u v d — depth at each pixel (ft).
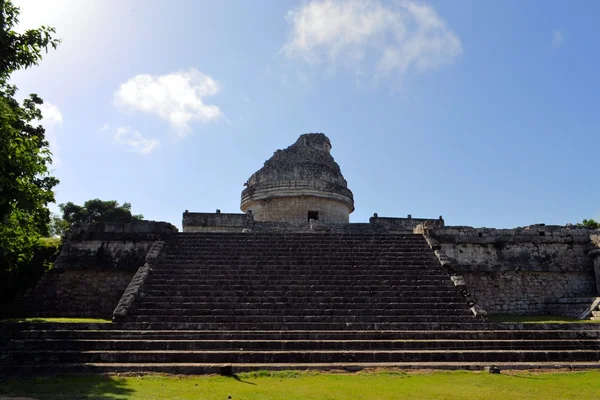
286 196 102.27
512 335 43.21
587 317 57.16
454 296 52.13
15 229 45.47
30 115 59.21
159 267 57.47
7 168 37.22
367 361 37.86
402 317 47.11
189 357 37.27
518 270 68.28
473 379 32.71
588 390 29.40
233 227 94.27
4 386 30.32
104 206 161.48
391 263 60.13
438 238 68.74
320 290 52.80
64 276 63.36
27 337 41.16
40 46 35.91
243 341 40.06
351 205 110.42
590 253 68.85
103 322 44.47
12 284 60.75
